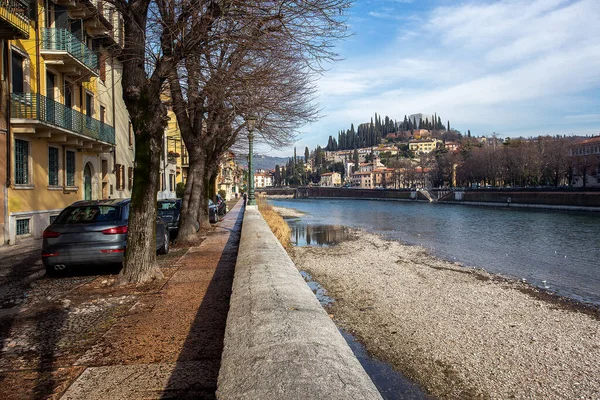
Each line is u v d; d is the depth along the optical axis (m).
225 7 7.57
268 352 2.30
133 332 4.93
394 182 154.88
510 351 7.60
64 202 19.48
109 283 7.55
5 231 14.77
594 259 19.75
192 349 4.38
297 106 17.61
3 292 7.21
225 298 6.43
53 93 18.55
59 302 6.34
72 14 19.19
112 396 3.39
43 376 3.79
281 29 8.15
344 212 62.97
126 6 7.13
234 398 1.91
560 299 11.92
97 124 21.95
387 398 5.77
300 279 4.56
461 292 12.34
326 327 2.78
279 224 24.64
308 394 1.77
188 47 7.42
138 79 7.17
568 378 6.49
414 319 9.48
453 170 119.50
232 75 10.80
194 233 13.78
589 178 88.56
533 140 97.25
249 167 22.80
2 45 14.69
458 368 6.82
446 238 28.62
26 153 16.31
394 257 19.56
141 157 7.45
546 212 56.97
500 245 24.75
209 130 14.85
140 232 7.57
